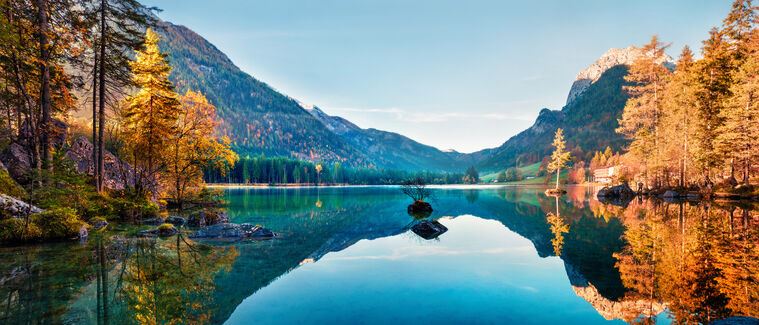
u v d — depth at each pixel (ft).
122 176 94.68
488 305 23.65
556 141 230.48
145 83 90.17
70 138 96.02
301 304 23.67
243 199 160.86
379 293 26.21
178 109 93.66
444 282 29.12
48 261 35.09
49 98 65.21
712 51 137.49
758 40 126.82
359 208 112.78
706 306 23.31
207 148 111.04
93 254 38.75
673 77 154.81
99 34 72.28
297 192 259.19
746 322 17.62
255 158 506.89
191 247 43.78
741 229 55.67
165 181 106.42
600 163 521.24
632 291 26.55
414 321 20.61
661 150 151.74
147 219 68.80
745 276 30.14
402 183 117.29
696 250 40.98
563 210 99.81
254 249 43.16
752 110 112.27
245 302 24.06
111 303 23.57
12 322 20.13
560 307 23.08
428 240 51.31
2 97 73.51
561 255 40.06
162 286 27.61
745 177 123.13
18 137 76.33
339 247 45.44
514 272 32.48
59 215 48.44
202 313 22.00
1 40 56.34
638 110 156.87
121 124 92.99
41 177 49.60
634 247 43.93
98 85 79.82
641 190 157.28
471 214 91.61
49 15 66.13
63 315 21.33
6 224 44.27
